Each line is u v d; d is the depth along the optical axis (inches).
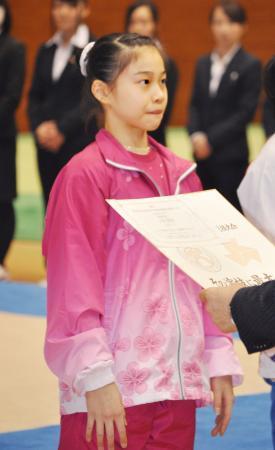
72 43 302.7
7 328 248.5
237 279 104.1
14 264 342.6
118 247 116.2
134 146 121.1
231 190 315.6
